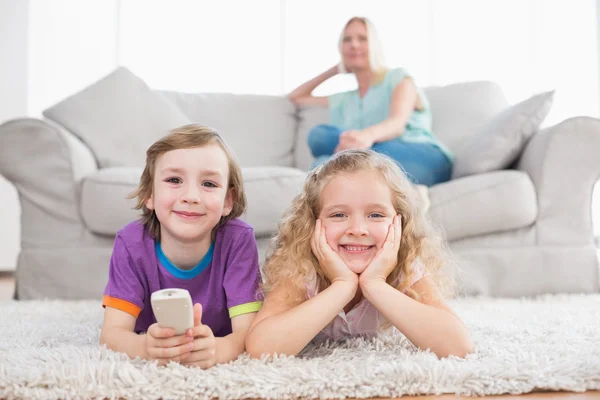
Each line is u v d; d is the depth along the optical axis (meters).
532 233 2.17
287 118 3.02
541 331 1.31
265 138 2.94
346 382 0.89
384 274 1.13
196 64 3.99
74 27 3.91
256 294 1.20
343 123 2.71
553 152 2.17
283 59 4.05
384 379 0.90
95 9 3.94
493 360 0.98
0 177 3.69
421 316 1.06
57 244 2.13
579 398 0.86
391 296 1.08
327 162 1.23
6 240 3.70
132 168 2.20
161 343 0.95
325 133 2.36
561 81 4.05
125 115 2.45
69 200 2.13
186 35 3.99
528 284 2.14
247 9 4.04
